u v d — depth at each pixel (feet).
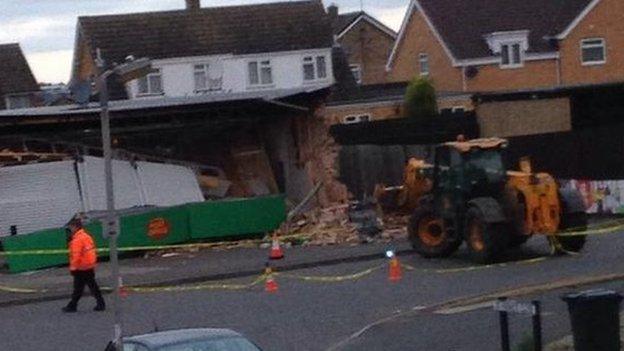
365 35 321.93
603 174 178.19
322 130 179.32
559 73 267.59
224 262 145.59
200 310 111.45
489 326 92.53
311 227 162.91
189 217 159.63
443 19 273.13
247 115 178.91
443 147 134.62
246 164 184.96
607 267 120.37
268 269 121.39
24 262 150.00
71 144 170.81
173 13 273.54
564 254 132.57
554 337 83.30
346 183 179.11
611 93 196.85
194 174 175.32
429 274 124.57
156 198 169.17
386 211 157.69
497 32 266.77
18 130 167.02
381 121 188.24
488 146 132.57
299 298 115.14
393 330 94.63
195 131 182.39
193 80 268.82
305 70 276.82
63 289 131.03
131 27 269.03
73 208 162.40
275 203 164.55
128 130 173.17
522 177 129.59
